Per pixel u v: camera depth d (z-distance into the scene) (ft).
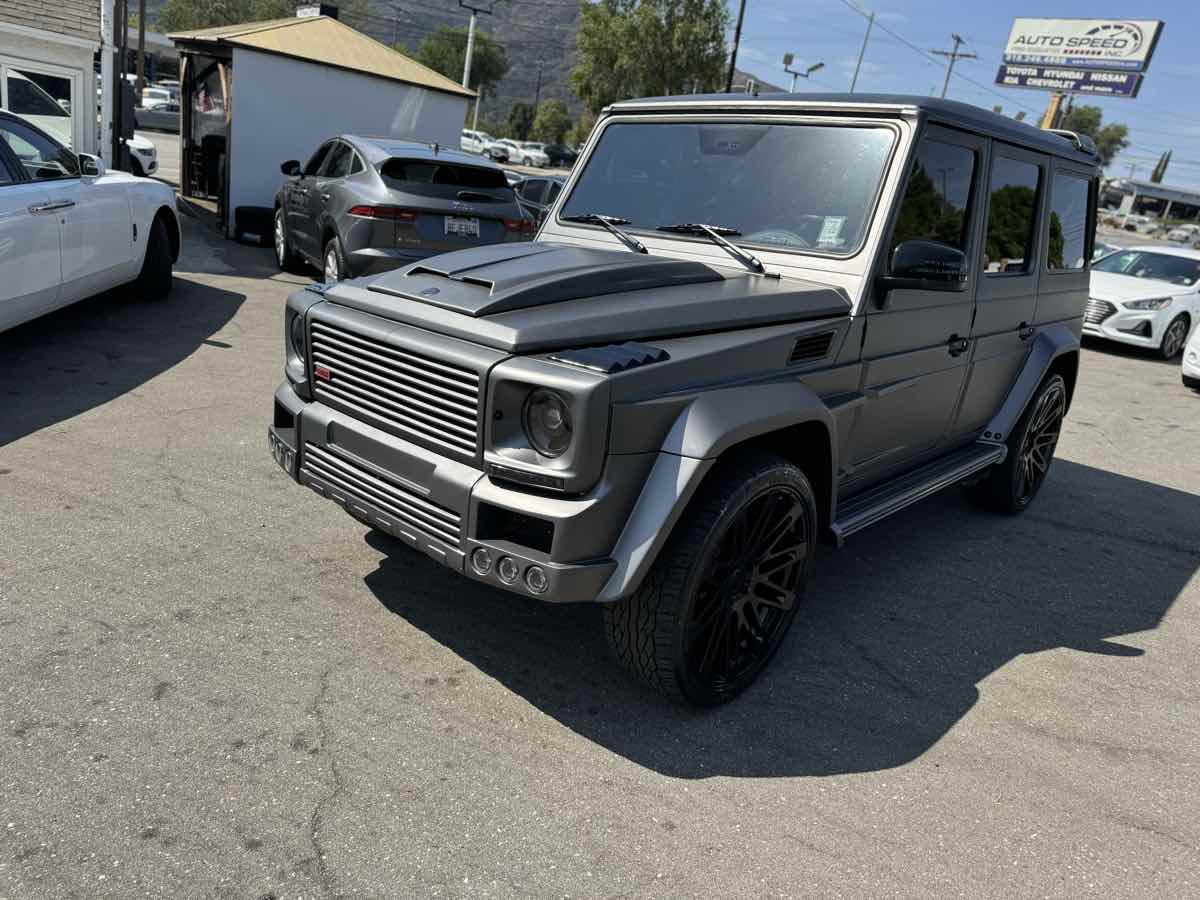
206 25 226.38
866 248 10.85
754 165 11.93
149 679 9.53
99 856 7.24
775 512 9.96
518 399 8.26
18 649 9.80
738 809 8.59
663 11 160.04
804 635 12.16
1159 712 11.13
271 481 15.07
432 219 28.30
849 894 7.68
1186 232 261.85
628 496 8.43
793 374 10.03
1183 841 8.76
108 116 42.75
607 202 12.90
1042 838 8.60
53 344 21.93
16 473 14.30
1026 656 12.25
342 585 11.94
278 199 36.35
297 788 8.21
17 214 18.15
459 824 8.00
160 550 12.35
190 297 28.84
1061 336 16.61
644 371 8.32
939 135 11.56
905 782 9.25
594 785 8.70
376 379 9.41
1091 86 202.49
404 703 9.63
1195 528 18.31
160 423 17.28
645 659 9.23
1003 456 15.80
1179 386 34.68
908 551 15.52
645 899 7.39
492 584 8.45
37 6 46.09
